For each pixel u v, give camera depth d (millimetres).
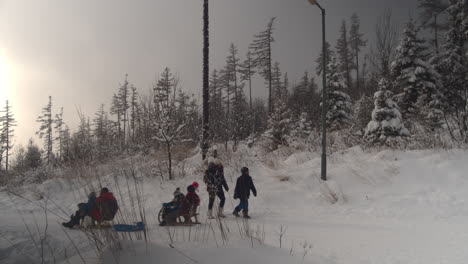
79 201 10562
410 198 8547
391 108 15203
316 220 7734
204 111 15125
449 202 7875
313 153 15039
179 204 7082
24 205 10758
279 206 9430
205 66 15312
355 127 18266
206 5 15547
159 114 13008
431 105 18375
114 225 4289
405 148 13039
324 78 11023
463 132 12453
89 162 8305
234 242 4504
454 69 13320
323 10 11344
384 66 17891
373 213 8039
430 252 4703
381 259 4488
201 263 3627
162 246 4043
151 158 14953
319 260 4344
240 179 8383
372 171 10562
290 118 20984
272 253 4332
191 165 14531
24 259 3996
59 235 5012
